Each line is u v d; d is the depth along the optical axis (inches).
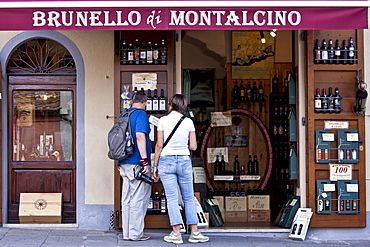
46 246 203.6
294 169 238.8
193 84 328.2
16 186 244.1
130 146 203.2
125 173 209.8
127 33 236.8
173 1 191.3
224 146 297.9
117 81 233.8
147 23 192.2
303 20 194.2
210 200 254.1
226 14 193.2
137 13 192.1
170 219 208.1
